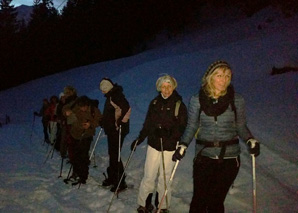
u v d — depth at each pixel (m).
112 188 5.77
